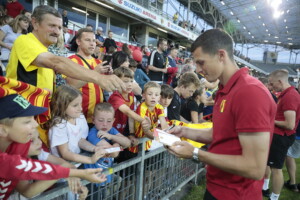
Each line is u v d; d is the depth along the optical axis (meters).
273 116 1.03
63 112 1.42
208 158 1.07
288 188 3.39
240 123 0.97
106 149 1.38
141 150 1.83
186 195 2.87
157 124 2.24
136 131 2.15
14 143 0.93
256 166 0.94
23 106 0.86
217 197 1.21
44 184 0.98
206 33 1.12
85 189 1.15
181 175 2.76
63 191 1.09
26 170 0.81
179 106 2.70
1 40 3.54
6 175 0.80
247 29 36.50
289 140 2.61
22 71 1.38
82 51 2.09
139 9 12.99
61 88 1.45
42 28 1.50
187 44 22.00
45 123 1.40
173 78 5.00
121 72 2.00
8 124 0.83
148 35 16.31
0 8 5.15
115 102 1.93
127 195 1.77
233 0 23.98
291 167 3.31
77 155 1.33
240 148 1.05
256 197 1.16
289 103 2.52
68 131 1.43
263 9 25.94
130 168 1.82
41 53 1.24
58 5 10.39
